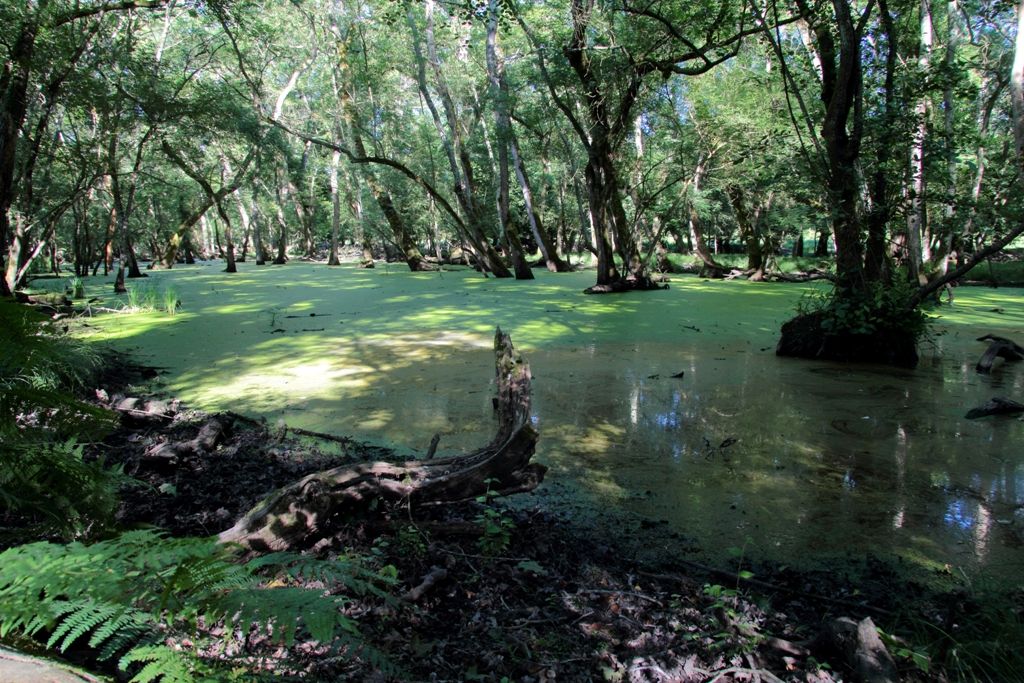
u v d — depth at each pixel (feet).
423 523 11.21
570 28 46.16
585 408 20.74
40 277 77.51
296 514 10.30
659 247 79.46
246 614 4.00
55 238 77.30
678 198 59.06
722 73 66.95
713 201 78.23
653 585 10.36
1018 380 24.97
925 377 25.32
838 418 19.88
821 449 17.17
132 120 59.26
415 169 83.25
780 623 9.42
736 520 13.05
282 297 51.55
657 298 49.37
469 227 77.05
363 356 28.32
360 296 51.93
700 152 62.39
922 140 29.32
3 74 35.37
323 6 68.85
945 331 35.45
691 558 11.54
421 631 8.39
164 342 31.40
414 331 34.76
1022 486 14.80
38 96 46.21
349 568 5.26
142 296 49.34
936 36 50.80
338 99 80.02
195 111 60.03
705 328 35.99
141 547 4.37
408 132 84.07
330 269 88.33
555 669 7.79
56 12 35.50
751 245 73.36
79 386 19.90
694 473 15.47
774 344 31.86
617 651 8.35
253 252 149.07
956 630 9.28
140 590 4.16
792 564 11.40
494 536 11.09
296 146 107.45
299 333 34.06
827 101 30.91
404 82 83.35
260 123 66.44
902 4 32.60
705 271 74.59
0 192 35.45
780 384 23.97
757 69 61.62
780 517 13.21
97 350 26.99
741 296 50.75
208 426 16.88
